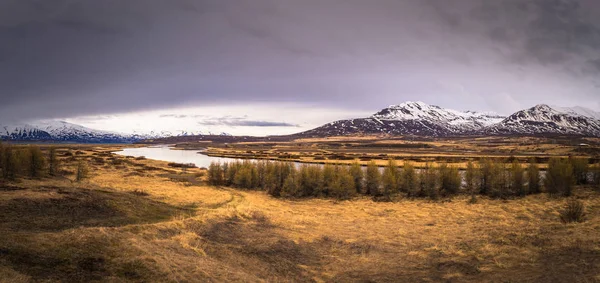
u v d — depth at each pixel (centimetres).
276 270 2545
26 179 5656
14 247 1870
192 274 2039
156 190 6091
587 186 7450
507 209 5306
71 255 1923
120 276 1828
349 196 7269
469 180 7594
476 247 2917
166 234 2812
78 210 3369
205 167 13538
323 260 2867
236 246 2897
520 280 2122
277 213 4750
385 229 3925
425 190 7312
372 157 18862
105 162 11862
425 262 2694
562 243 2686
